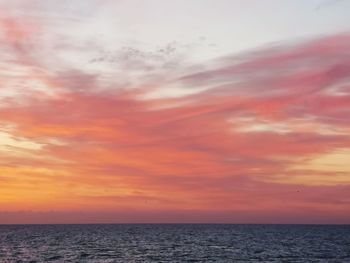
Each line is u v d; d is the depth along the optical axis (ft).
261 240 496.64
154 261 266.57
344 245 418.10
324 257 298.35
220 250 347.97
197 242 451.53
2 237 561.43
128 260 271.49
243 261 270.05
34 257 287.69
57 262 258.16
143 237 561.43
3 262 257.96
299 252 335.47
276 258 289.33
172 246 391.65
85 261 264.52
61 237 564.30
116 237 560.61
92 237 563.07
